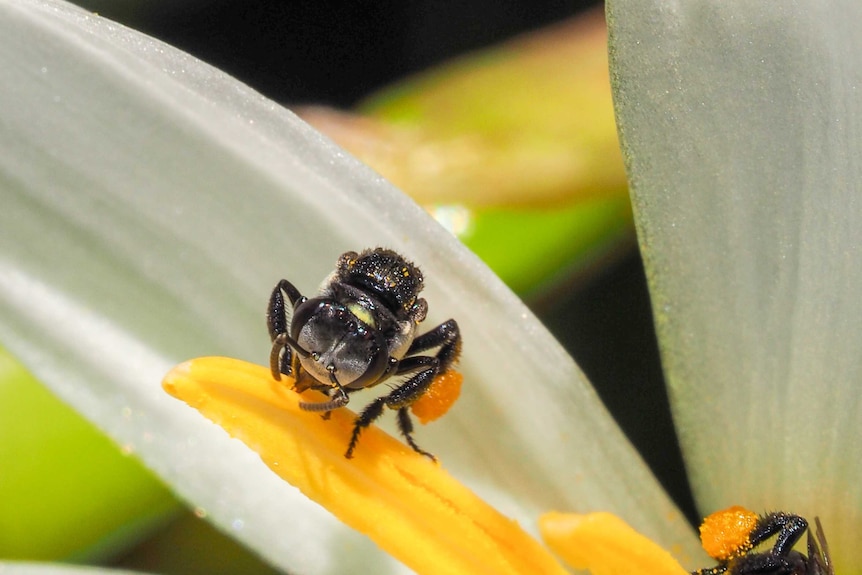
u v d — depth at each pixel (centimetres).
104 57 5
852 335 6
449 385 5
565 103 7
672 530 6
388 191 6
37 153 6
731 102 5
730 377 6
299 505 6
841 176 5
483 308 6
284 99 8
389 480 5
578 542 5
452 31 8
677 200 6
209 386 5
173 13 8
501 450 6
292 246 6
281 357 5
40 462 6
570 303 7
